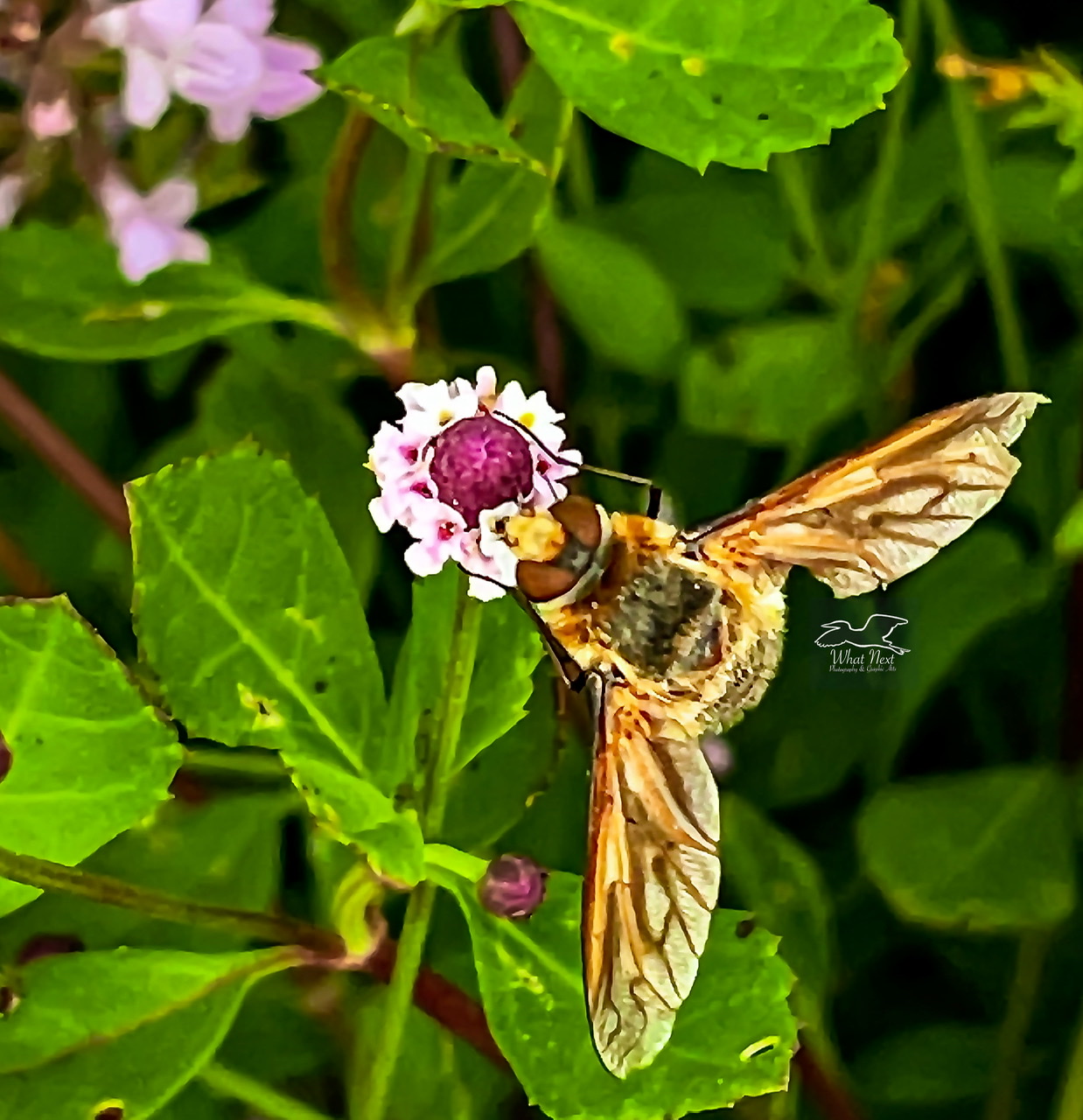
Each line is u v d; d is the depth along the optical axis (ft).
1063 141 0.22
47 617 0.19
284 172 0.23
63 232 0.21
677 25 0.18
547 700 0.22
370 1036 0.22
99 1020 0.20
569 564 0.20
